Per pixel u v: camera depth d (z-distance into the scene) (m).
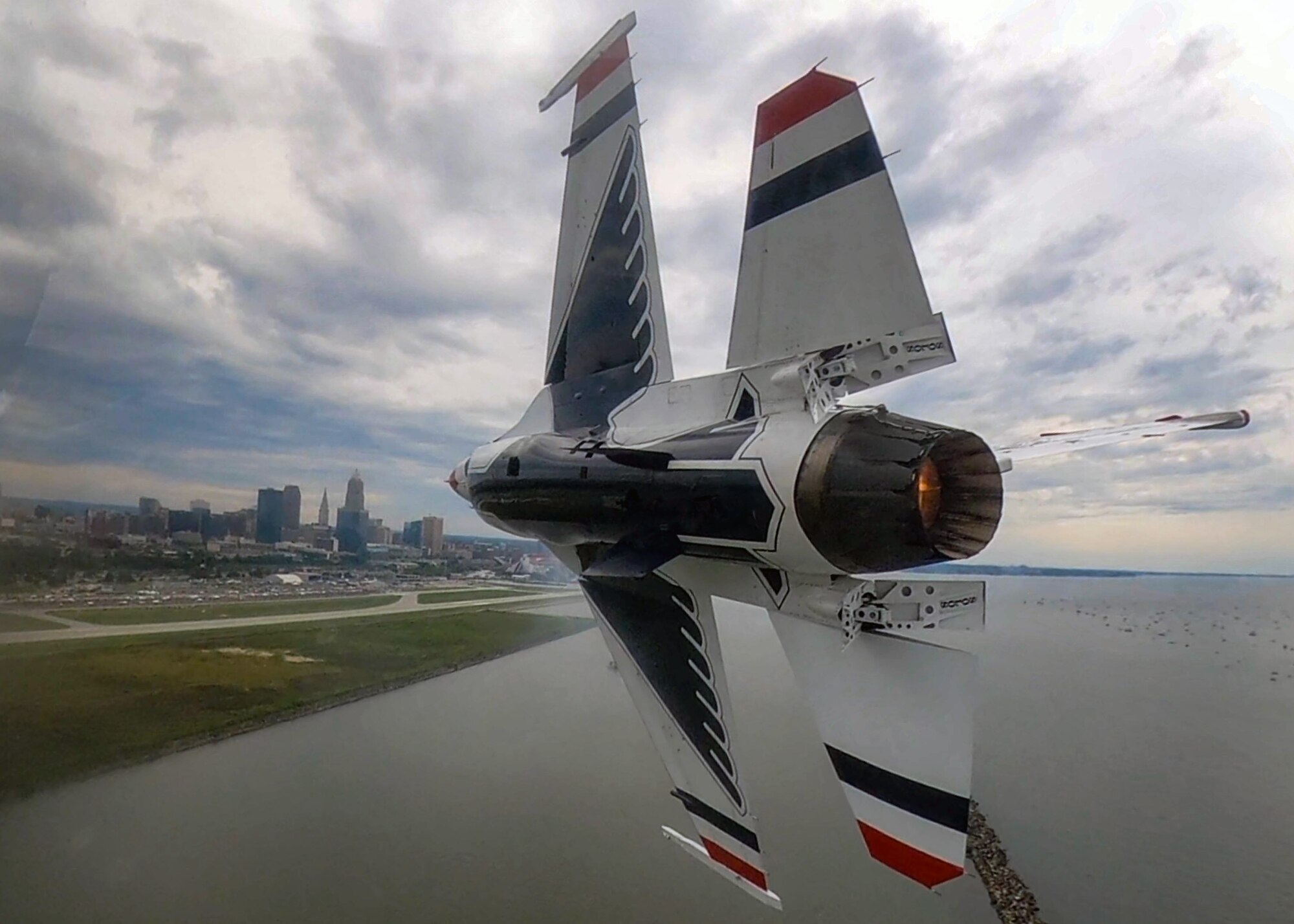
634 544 2.82
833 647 2.49
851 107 2.41
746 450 2.45
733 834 2.81
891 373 2.35
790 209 2.57
